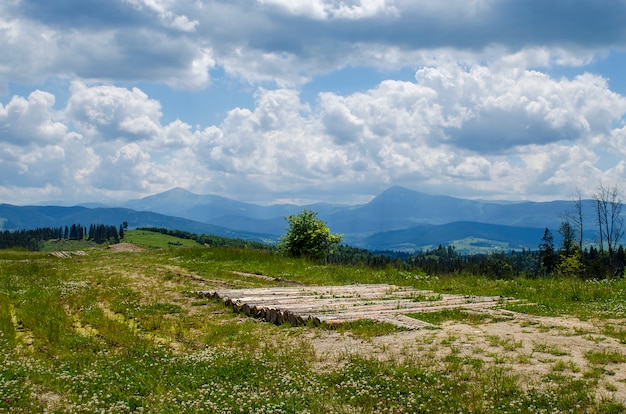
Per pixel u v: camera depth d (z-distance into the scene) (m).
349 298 21.58
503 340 13.60
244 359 12.46
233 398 9.84
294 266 35.25
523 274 32.81
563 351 12.34
